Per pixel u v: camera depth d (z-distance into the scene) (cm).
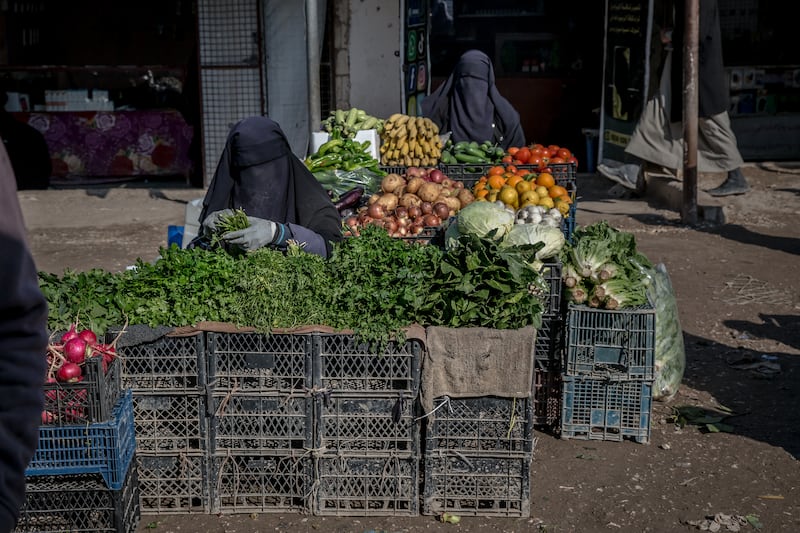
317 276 416
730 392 575
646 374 493
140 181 1326
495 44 1453
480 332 406
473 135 839
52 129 1274
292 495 426
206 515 424
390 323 403
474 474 423
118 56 1567
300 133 1214
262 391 411
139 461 419
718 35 1055
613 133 1200
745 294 773
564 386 502
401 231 579
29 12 1503
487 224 525
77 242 980
